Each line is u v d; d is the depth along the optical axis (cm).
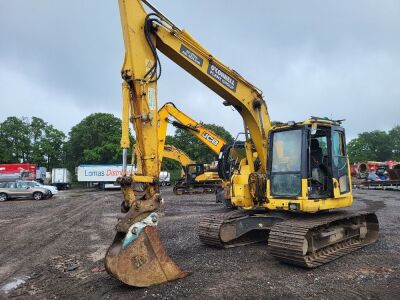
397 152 10106
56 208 2116
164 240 1007
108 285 645
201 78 884
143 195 662
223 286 614
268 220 886
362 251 860
